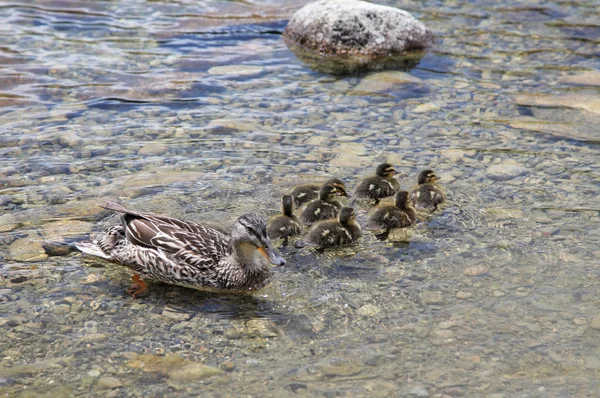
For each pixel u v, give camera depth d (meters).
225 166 11.91
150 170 11.72
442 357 7.72
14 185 11.15
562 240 9.89
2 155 12.04
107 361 7.62
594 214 10.52
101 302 8.66
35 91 14.47
